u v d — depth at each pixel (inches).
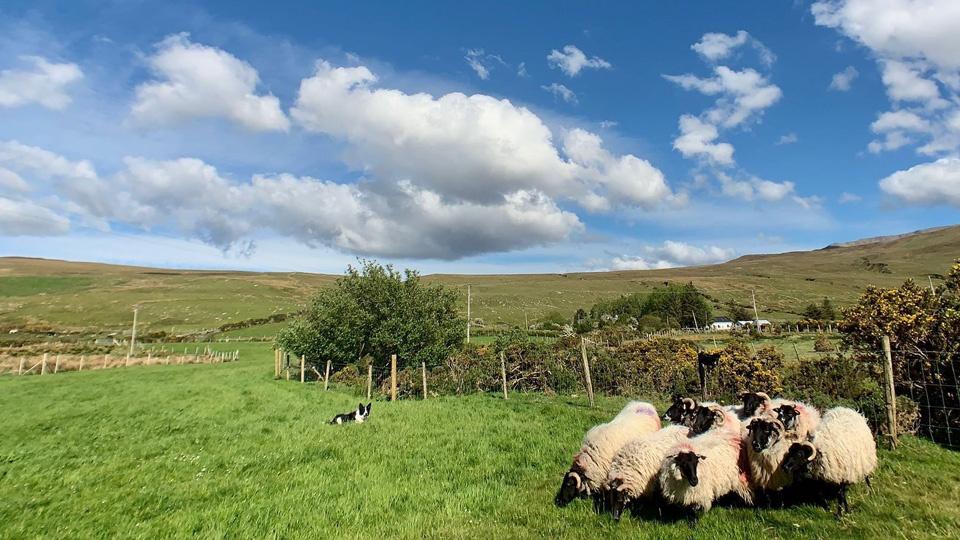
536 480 381.4
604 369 872.9
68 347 2315.5
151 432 634.2
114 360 1991.9
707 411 376.2
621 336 1961.1
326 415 737.6
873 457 309.9
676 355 888.3
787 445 310.8
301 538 287.1
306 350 1359.5
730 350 772.0
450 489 366.9
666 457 297.9
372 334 1269.7
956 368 462.9
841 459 295.7
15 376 1552.7
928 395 476.1
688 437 354.9
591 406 681.6
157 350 2417.6
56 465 476.4
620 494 307.9
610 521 298.7
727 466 311.1
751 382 690.2
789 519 287.9
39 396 1052.5
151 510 340.2
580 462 361.4
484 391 936.3
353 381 1165.7
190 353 2411.4
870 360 541.3
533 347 982.4
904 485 333.4
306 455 483.8
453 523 301.7
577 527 289.9
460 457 450.0
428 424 611.5
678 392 737.0
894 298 547.8
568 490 333.4
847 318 585.0
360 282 1342.3
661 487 294.4
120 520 324.2
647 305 3154.5
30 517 334.0
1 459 505.0
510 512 318.0
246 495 365.1
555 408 671.1
